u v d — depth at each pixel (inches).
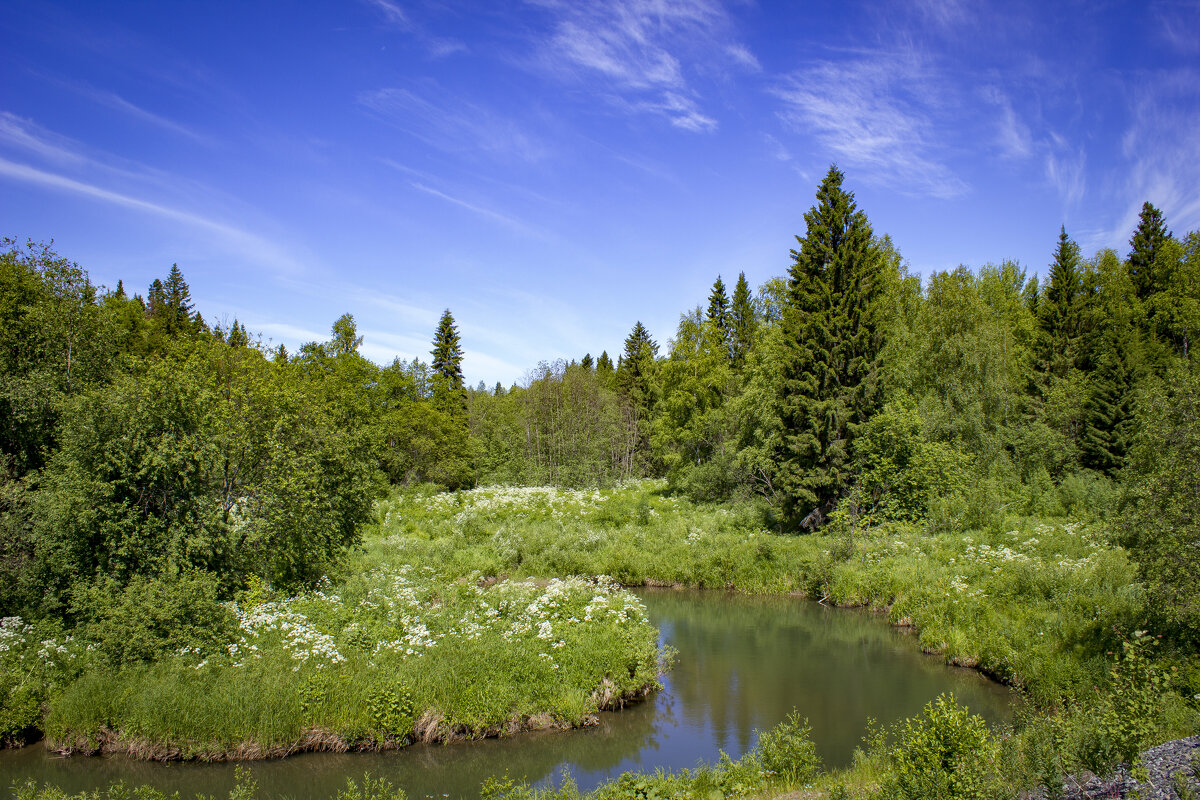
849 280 1311.5
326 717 462.9
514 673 512.7
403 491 1742.1
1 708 455.5
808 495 1210.6
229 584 634.8
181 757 446.3
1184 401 496.4
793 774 393.4
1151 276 1968.5
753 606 922.7
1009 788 277.6
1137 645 410.0
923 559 911.0
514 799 366.9
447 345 2546.8
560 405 2517.2
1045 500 1223.5
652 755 464.4
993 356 1365.7
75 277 804.0
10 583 584.4
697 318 1909.4
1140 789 273.4
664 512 1488.7
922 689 585.3
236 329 1087.0
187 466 621.9
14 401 682.2
